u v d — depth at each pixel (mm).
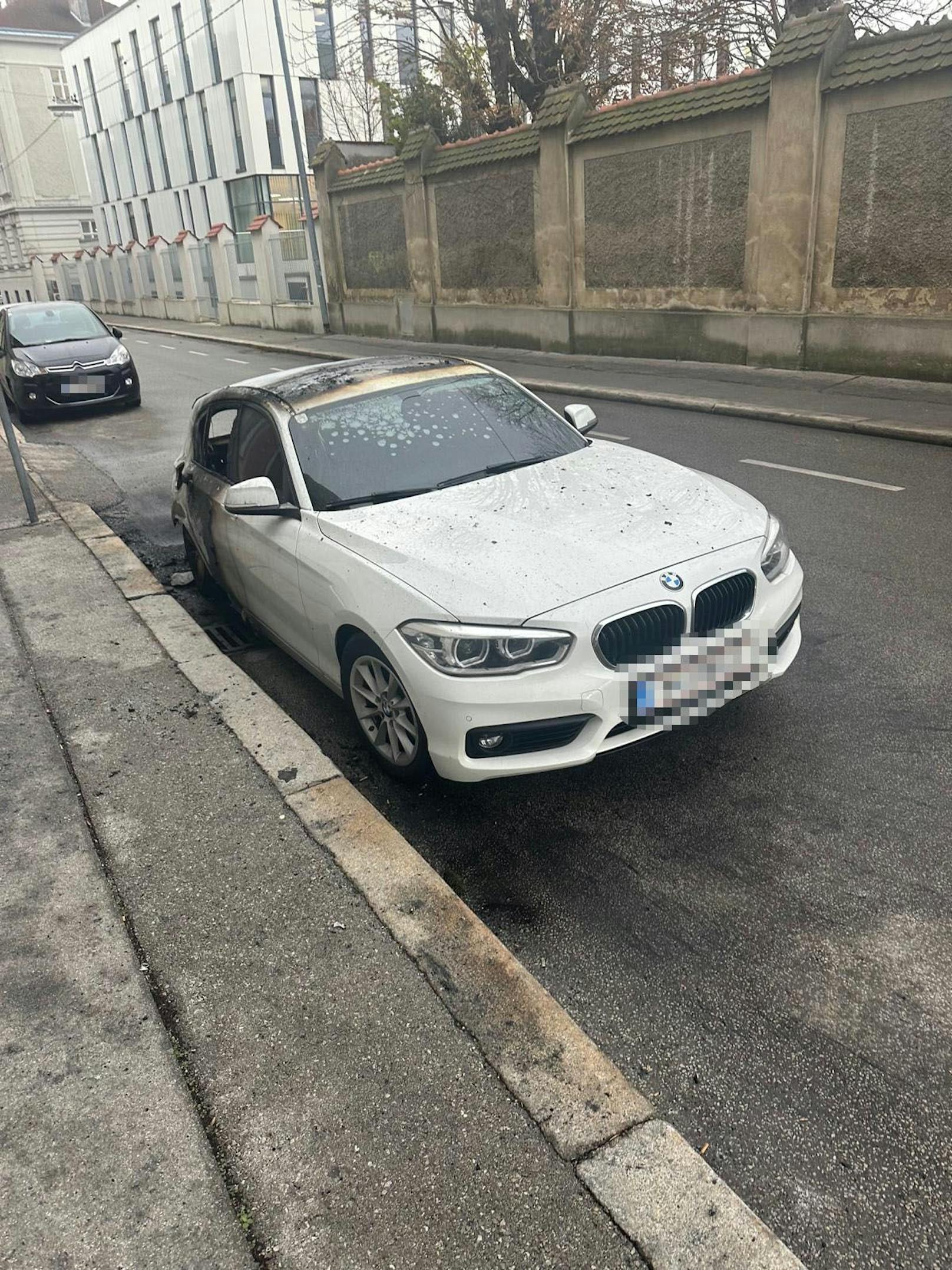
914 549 6160
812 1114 2285
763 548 3709
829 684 4406
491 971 2660
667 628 3320
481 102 20359
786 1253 1882
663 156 13703
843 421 9781
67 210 58062
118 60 47688
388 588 3473
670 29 17734
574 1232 1938
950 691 4266
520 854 3373
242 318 29734
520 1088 2277
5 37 53812
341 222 22156
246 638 5625
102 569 6266
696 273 13906
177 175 46188
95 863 3215
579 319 16109
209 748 3920
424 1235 1945
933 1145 2184
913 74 10461
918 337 11367
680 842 3359
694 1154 2096
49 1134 2219
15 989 2670
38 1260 1933
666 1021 2594
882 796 3523
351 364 5285
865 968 2719
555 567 3381
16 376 13500
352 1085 2309
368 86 29406
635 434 10266
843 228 11773
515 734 3205
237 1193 2055
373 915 2908
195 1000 2604
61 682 4613
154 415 14039
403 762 3705
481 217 17625
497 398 4863
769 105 11992
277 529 4273
